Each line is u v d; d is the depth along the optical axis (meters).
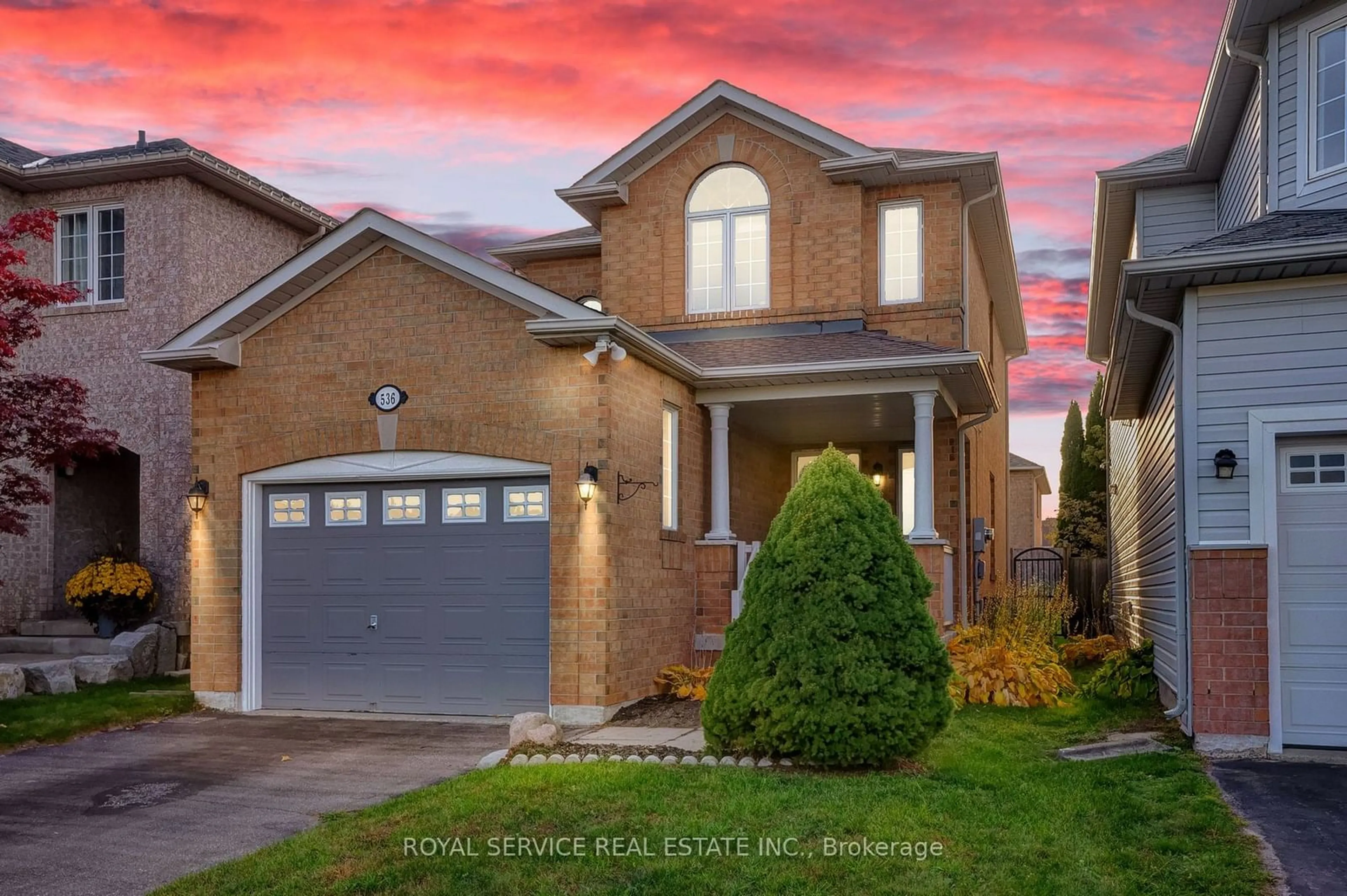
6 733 10.23
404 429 11.59
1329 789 7.51
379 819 7.12
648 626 11.88
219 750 9.91
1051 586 19.27
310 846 6.55
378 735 10.52
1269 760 8.42
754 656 8.46
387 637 11.80
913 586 8.51
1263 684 8.66
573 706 10.77
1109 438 22.97
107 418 16.22
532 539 11.34
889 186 15.77
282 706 12.10
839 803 7.06
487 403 11.34
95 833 7.27
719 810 6.94
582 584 10.87
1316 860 6.08
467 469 11.43
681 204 16.23
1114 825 6.75
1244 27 11.21
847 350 13.93
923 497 13.04
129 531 17.83
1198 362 9.13
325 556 12.09
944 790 7.48
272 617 12.22
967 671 11.83
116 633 15.33
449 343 11.50
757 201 16.02
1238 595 8.77
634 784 7.59
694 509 13.55
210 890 5.89
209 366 12.24
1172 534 10.83
